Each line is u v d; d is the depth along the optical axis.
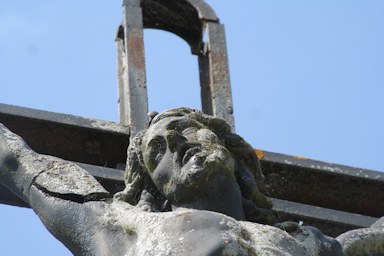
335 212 14.48
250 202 11.98
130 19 15.82
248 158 12.27
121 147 14.72
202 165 11.70
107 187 14.14
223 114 15.29
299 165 14.85
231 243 10.99
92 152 14.68
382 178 15.02
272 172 14.87
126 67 15.38
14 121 14.54
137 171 12.12
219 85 15.54
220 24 16.25
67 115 14.63
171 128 12.02
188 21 16.56
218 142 11.98
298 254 11.23
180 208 11.72
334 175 14.96
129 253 11.27
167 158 11.86
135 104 14.90
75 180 12.04
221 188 11.70
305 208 14.45
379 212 15.09
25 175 12.19
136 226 11.43
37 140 14.60
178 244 11.03
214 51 15.90
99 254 11.52
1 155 12.37
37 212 12.03
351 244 11.88
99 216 11.70
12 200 13.89
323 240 11.68
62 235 11.83
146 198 11.99
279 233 11.30
